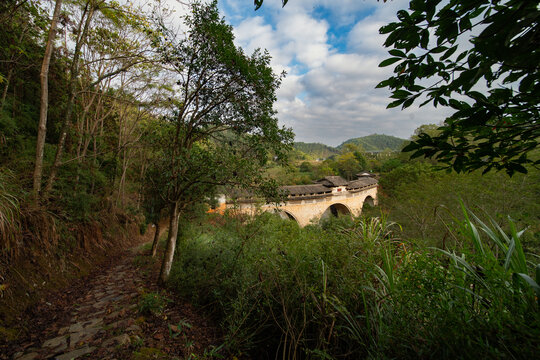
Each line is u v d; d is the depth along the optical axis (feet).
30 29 21.68
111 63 28.86
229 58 13.51
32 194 16.60
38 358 8.21
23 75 27.66
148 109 33.96
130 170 46.88
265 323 9.99
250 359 9.34
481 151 4.24
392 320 5.76
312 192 76.28
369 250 7.84
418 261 6.17
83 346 8.99
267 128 14.70
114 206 38.70
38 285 13.71
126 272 22.15
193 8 13.38
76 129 30.45
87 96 31.32
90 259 23.43
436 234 30.76
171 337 10.23
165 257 17.71
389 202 60.34
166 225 34.30
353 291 7.29
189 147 17.12
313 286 7.95
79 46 22.08
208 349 9.86
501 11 2.95
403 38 3.50
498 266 4.88
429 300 5.46
